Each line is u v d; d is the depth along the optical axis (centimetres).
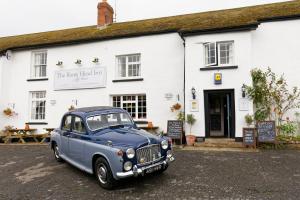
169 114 1251
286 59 1112
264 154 862
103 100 1377
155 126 1265
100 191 553
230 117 1122
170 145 620
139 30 1348
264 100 1084
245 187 546
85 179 646
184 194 516
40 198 526
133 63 1363
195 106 1127
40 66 1558
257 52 1147
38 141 1427
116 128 670
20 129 1416
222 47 1141
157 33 1301
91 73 1407
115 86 1360
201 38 1144
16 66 1573
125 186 577
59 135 780
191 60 1150
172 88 1255
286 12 1142
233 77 1086
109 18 1680
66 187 588
